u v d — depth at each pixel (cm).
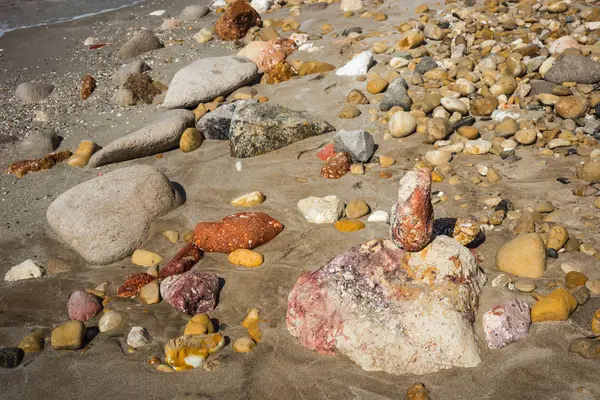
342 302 128
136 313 142
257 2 324
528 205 160
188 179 189
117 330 138
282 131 198
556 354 121
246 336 132
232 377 124
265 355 128
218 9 337
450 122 197
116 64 275
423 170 130
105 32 319
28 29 330
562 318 127
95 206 168
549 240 144
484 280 137
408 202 128
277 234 160
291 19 296
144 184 173
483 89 210
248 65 241
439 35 252
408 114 196
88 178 197
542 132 188
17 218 180
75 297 145
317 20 288
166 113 224
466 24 260
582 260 140
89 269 158
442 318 123
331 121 208
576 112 192
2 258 165
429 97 208
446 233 145
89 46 298
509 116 197
